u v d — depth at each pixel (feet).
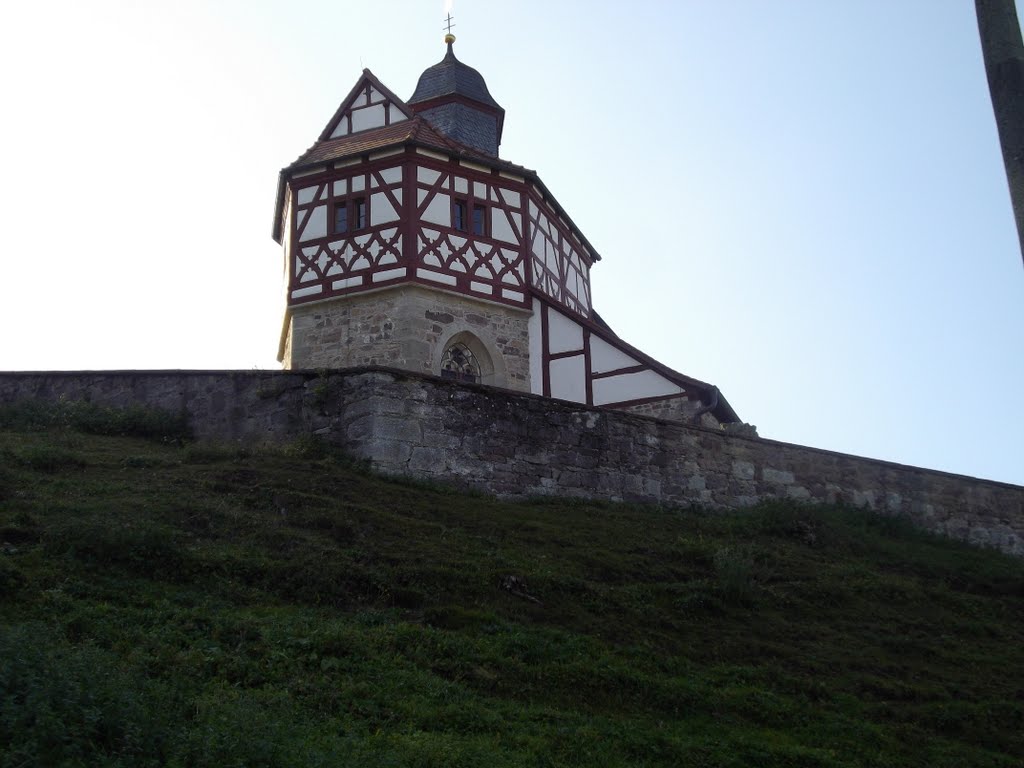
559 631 38.68
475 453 55.21
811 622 45.29
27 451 48.60
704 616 43.34
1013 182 32.55
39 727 23.29
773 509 58.90
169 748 24.64
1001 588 55.93
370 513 45.98
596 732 31.68
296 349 83.82
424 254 82.53
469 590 40.42
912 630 46.50
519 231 87.61
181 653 31.14
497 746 29.78
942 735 37.04
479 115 102.42
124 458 50.11
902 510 67.56
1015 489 72.02
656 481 60.18
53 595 33.40
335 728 28.89
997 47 34.14
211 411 57.36
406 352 80.33
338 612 37.52
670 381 80.79
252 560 39.29
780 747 33.32
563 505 55.52
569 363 84.43
